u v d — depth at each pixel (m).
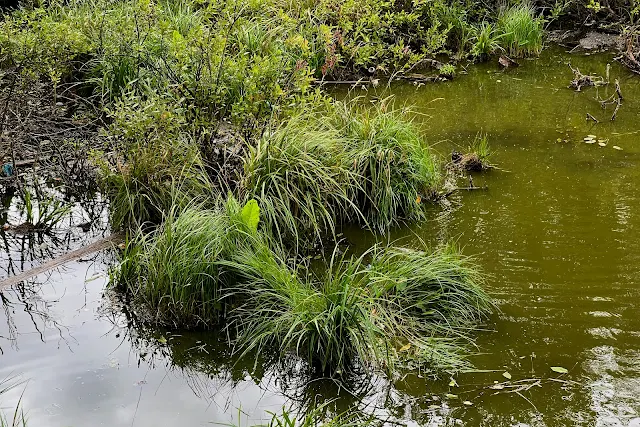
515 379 3.84
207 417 3.61
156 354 4.13
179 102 5.51
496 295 4.58
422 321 4.36
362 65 9.47
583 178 6.27
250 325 4.25
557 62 9.92
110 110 6.32
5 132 6.20
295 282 4.38
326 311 3.97
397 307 4.41
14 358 4.04
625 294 4.56
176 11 8.89
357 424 3.52
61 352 4.11
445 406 3.65
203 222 4.68
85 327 4.36
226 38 5.91
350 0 9.14
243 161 5.56
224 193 5.52
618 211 5.64
